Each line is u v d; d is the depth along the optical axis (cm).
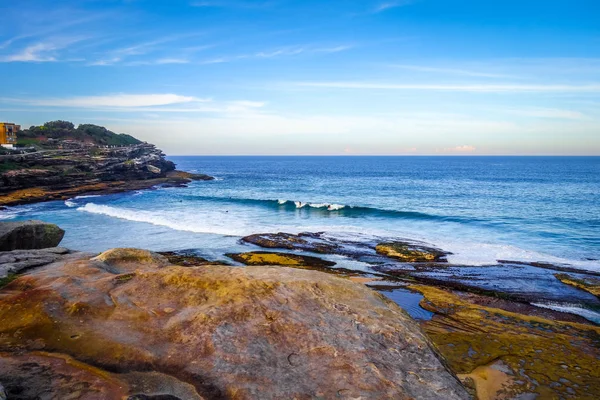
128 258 947
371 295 764
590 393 968
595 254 2478
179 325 593
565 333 1326
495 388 985
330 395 462
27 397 428
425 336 646
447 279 1941
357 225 3462
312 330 599
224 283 730
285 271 829
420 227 3356
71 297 662
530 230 3219
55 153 7556
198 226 3388
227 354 526
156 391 454
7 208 4600
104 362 507
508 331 1334
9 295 682
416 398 471
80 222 3616
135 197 5856
